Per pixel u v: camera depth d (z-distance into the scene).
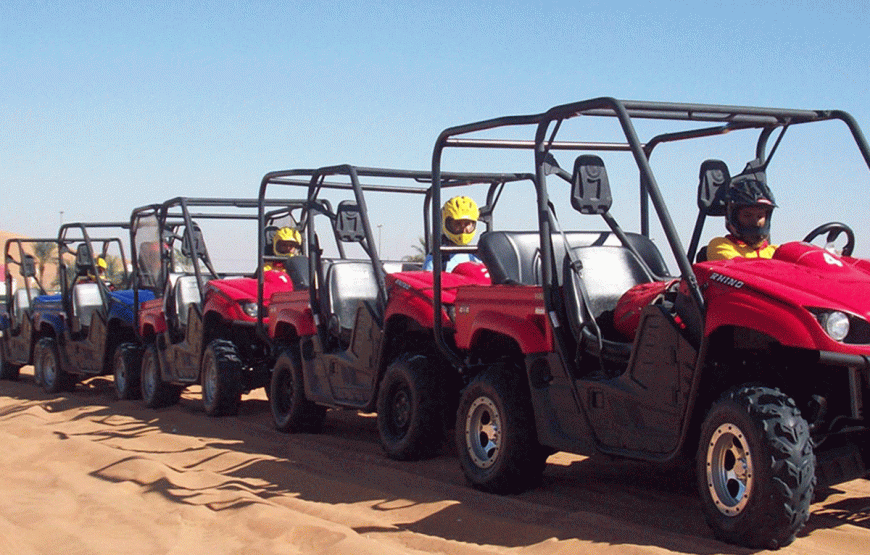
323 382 7.91
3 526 5.15
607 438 4.98
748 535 4.04
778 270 4.34
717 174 5.93
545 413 5.34
